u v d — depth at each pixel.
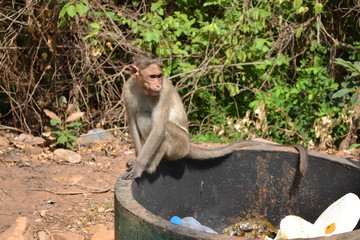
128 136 17.55
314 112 17.94
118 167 14.20
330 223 7.44
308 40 19.69
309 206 9.66
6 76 18.00
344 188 9.13
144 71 10.20
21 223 9.85
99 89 19.39
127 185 7.52
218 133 17.44
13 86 18.64
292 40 19.83
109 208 11.68
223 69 18.53
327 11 20.50
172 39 18.27
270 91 18.41
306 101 18.19
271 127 17.55
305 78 18.47
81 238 10.12
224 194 10.22
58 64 18.73
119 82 19.61
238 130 17.02
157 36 17.31
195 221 9.36
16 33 17.55
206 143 16.97
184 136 10.66
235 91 17.98
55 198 12.14
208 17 20.45
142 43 18.22
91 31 17.92
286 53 20.00
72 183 12.95
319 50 20.06
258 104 17.64
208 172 10.11
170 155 10.50
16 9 18.44
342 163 9.08
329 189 9.34
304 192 9.67
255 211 10.16
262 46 17.97
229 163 10.08
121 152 15.59
